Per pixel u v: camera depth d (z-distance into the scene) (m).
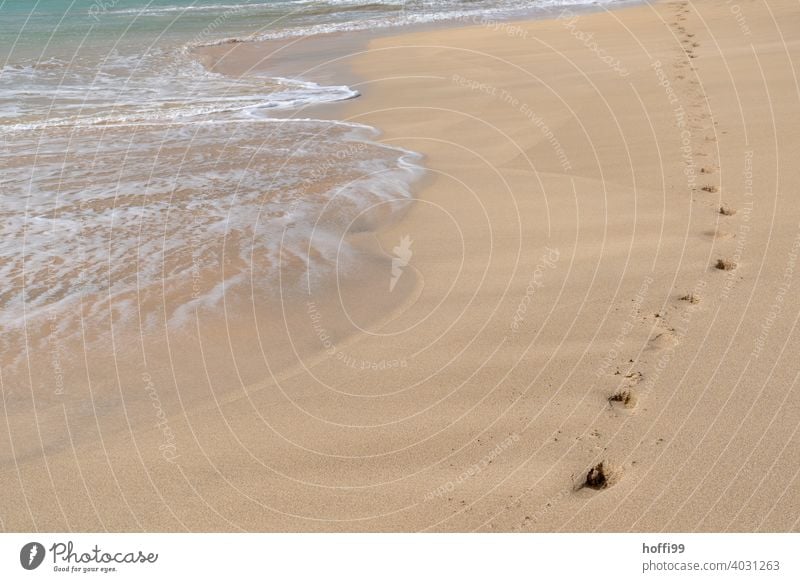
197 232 10.05
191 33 28.53
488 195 11.47
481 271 8.89
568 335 7.34
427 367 6.97
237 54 24.16
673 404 6.15
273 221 10.45
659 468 5.45
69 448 5.98
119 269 9.01
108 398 6.66
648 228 9.80
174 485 5.50
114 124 15.70
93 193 11.49
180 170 12.64
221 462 5.74
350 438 5.98
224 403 6.54
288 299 8.35
